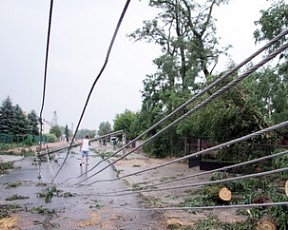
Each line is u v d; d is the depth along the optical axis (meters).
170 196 9.20
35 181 12.48
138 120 25.95
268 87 14.27
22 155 24.53
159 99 24.59
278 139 11.76
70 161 20.70
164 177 12.91
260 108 12.96
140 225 6.75
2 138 34.72
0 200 9.23
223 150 12.73
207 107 12.34
